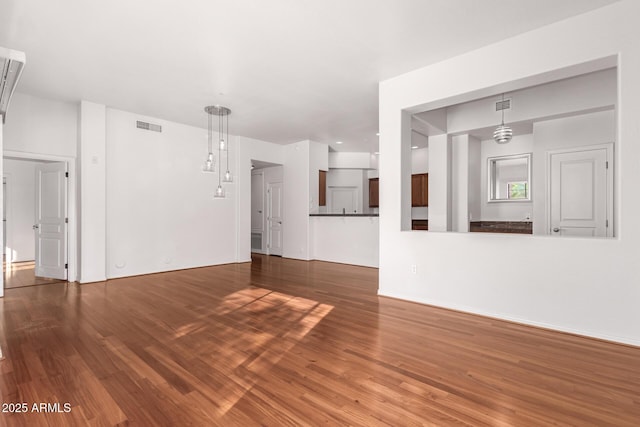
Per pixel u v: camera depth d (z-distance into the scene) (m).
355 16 2.96
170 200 6.27
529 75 3.23
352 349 2.78
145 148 5.91
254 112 5.69
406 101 4.15
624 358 2.59
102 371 2.38
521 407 1.96
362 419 1.85
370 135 7.35
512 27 3.16
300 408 1.95
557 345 2.84
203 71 4.07
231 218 7.31
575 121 4.71
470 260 3.74
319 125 6.53
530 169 6.30
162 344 2.87
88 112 5.15
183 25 3.07
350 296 4.49
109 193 5.48
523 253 3.38
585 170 4.65
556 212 4.89
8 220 7.37
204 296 4.48
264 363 2.52
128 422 1.82
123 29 3.13
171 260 6.30
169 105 5.33
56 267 5.46
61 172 5.34
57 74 4.14
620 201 2.85
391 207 4.36
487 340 2.96
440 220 6.06
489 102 5.36
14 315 3.63
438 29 3.18
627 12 2.75
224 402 2.01
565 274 3.14
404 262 4.27
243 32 3.21
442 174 6.02
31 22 3.01
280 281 5.44
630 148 2.78
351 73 4.15
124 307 3.95
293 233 8.13
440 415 1.89
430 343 2.90
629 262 2.82
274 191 8.69
